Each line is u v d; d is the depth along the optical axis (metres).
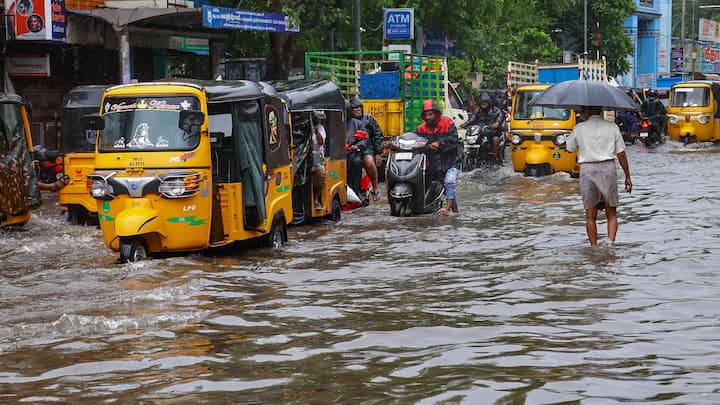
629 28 98.62
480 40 55.28
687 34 141.00
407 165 21.75
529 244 17.03
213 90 16.16
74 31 33.94
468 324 10.76
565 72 44.94
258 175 16.48
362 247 17.20
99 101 21.67
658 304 11.66
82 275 14.52
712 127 49.59
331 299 12.42
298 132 19.67
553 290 12.71
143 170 15.47
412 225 20.27
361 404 7.75
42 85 35.12
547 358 9.12
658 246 16.27
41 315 11.68
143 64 40.50
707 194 24.97
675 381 8.26
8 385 8.59
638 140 55.75
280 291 13.04
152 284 13.70
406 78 33.47
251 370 8.95
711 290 12.53
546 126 32.16
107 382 8.63
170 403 7.93
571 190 27.61
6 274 14.76
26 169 21.06
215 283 13.63
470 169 34.44
